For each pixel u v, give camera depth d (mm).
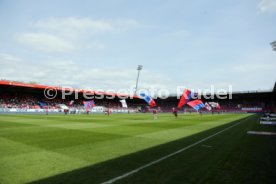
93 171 5742
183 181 5035
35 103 55812
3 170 5824
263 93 66312
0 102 48969
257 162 6605
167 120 27859
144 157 7234
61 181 5027
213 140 10828
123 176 5355
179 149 8555
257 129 16172
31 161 6723
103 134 13148
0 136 11922
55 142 10133
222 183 4918
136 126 18766
